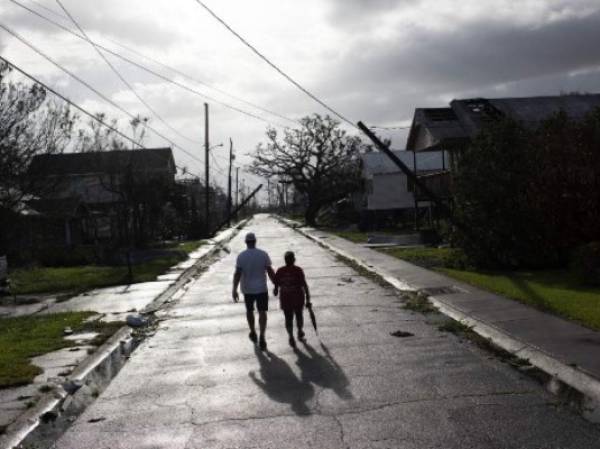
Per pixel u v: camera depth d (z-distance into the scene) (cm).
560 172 1800
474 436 609
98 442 646
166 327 1293
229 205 7462
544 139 1883
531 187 1847
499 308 1241
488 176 1911
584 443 583
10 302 1781
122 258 3056
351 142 6431
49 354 1047
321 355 977
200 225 5334
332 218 6888
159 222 4828
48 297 1861
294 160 6462
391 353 967
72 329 1270
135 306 1586
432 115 3300
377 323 1218
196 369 929
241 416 702
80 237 4112
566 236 1819
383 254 2681
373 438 615
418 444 594
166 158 7294
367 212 5541
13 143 2462
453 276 1789
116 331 1235
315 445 604
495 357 917
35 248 3033
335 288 1748
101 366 976
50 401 777
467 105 3175
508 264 1944
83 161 4031
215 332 1209
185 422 693
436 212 3644
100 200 5091
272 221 10081
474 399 725
